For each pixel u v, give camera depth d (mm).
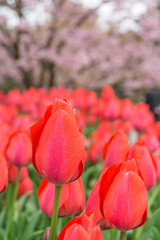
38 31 11516
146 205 825
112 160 1325
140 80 13148
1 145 1546
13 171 1816
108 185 843
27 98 5223
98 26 12664
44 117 817
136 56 12180
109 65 12367
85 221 738
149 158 1138
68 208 1034
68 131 783
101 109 4008
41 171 823
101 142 2627
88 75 13727
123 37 12586
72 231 703
